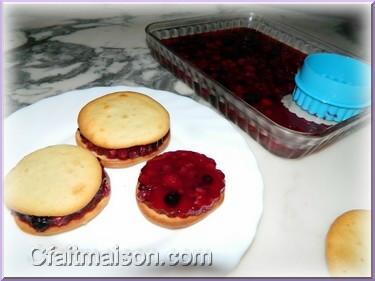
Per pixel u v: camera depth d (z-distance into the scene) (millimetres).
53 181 219
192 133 278
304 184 261
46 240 215
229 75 354
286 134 252
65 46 409
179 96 307
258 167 256
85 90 307
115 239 218
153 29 400
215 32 434
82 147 257
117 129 253
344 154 289
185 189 226
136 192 236
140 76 365
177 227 220
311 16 527
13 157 252
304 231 230
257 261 213
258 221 222
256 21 449
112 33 445
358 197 252
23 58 380
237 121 301
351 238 215
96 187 224
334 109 293
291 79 356
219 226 221
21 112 284
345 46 445
